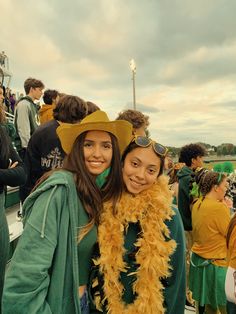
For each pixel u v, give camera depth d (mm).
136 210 1397
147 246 1363
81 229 1242
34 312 1065
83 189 1267
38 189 1206
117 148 1382
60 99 2561
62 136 1347
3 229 1863
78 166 1294
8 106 6508
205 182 2902
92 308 1374
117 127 1378
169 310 1491
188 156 4105
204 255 2791
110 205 1397
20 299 1069
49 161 2502
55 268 1161
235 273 1623
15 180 1928
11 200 4062
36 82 3965
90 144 1325
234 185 5062
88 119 1287
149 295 1333
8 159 1922
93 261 1332
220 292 2717
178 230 1520
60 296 1149
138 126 2248
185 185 3711
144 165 1415
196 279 2867
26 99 3887
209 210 2738
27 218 1223
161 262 1364
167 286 1500
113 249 1343
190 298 3338
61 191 1188
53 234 1141
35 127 3918
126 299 1400
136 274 1383
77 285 1186
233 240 1647
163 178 1506
